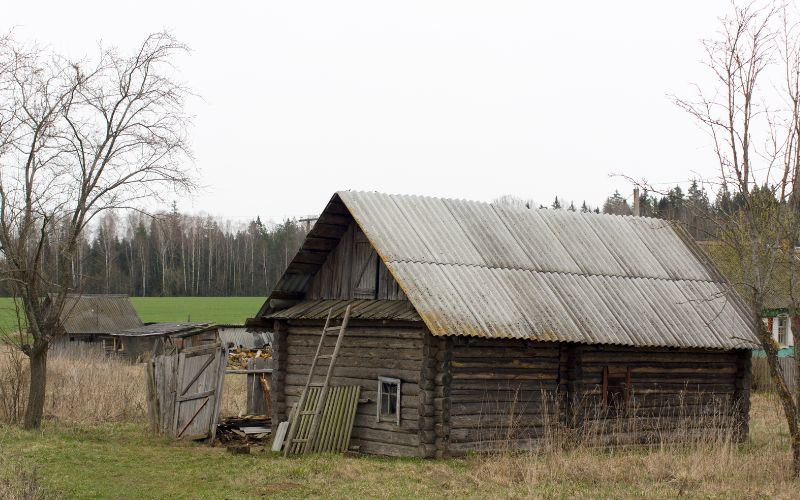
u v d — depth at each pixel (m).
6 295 87.62
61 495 14.81
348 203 21.08
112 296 63.69
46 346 22.84
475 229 22.59
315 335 22.78
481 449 19.78
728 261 29.20
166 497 15.52
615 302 22.09
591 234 24.62
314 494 15.69
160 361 23.58
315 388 21.61
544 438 19.84
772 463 17.86
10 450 19.11
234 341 52.72
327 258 23.23
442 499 15.19
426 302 19.11
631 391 22.20
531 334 19.66
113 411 26.02
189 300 108.50
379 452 20.34
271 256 127.75
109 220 116.75
